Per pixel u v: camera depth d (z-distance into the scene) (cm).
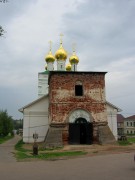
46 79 5841
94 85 3819
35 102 4475
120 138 4719
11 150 3366
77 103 3719
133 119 10838
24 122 4394
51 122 3612
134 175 1380
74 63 5488
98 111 3744
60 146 3466
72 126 3716
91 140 3700
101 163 1897
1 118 8394
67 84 3756
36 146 2697
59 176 1384
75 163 1953
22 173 1512
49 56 5853
